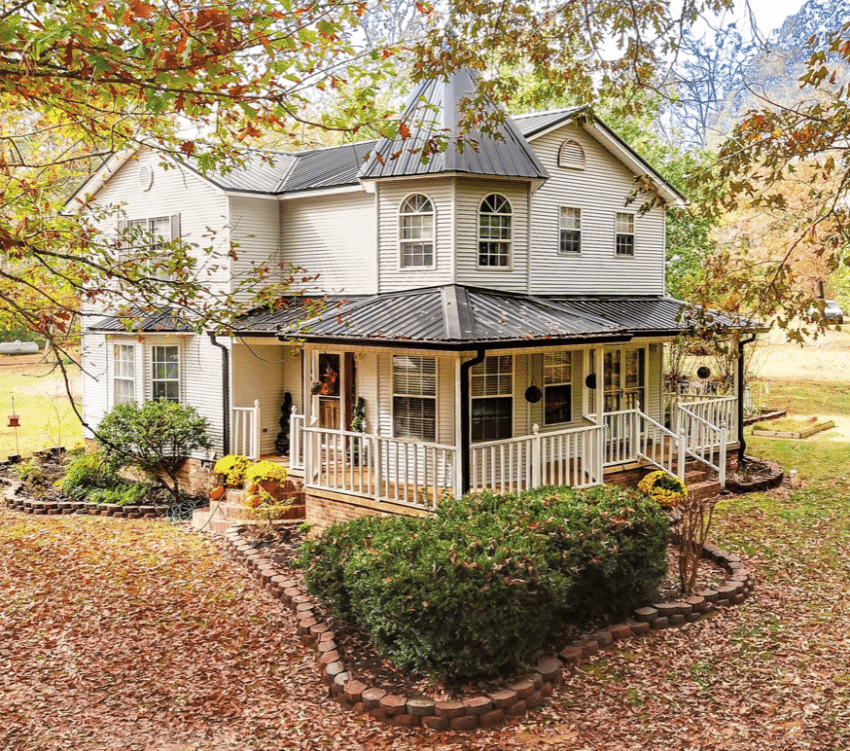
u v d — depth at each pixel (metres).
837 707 8.28
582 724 8.12
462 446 13.13
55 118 9.89
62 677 9.61
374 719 8.30
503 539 9.05
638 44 12.83
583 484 14.91
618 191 19.67
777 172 10.82
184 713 8.69
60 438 24.14
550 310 15.72
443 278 16.27
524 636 8.62
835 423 25.53
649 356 19.28
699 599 10.73
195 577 13.07
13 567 13.70
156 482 19.30
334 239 18.48
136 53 6.45
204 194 18.92
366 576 8.94
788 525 14.55
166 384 19.64
